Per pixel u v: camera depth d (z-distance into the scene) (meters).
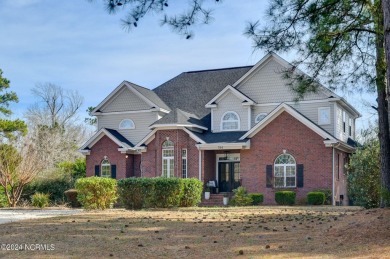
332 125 28.73
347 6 14.18
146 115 33.62
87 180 20.80
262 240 9.79
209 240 10.00
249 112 30.77
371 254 7.57
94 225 12.78
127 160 32.66
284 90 30.36
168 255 8.42
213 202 29.27
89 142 33.38
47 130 48.25
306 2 13.79
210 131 31.69
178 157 30.05
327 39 14.32
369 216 11.16
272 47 13.94
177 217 15.34
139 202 22.28
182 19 11.88
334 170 27.02
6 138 39.84
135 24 11.48
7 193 28.30
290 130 28.09
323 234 9.98
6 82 42.25
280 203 26.98
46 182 31.45
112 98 34.69
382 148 15.73
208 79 36.03
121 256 8.38
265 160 28.55
